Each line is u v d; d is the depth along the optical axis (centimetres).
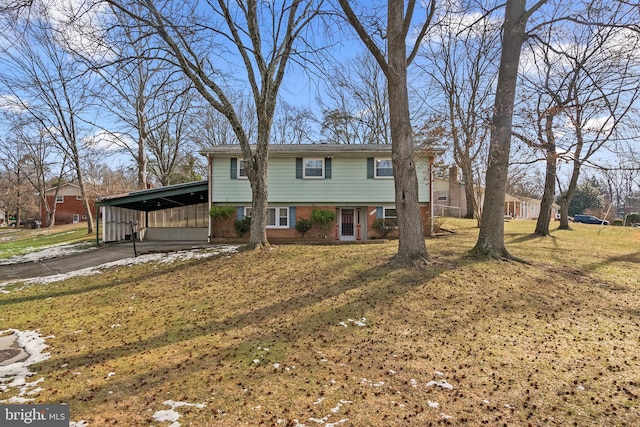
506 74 972
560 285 790
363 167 1839
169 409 360
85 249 1886
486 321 596
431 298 699
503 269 877
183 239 2261
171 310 762
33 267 1499
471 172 1981
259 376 430
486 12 1085
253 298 796
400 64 912
